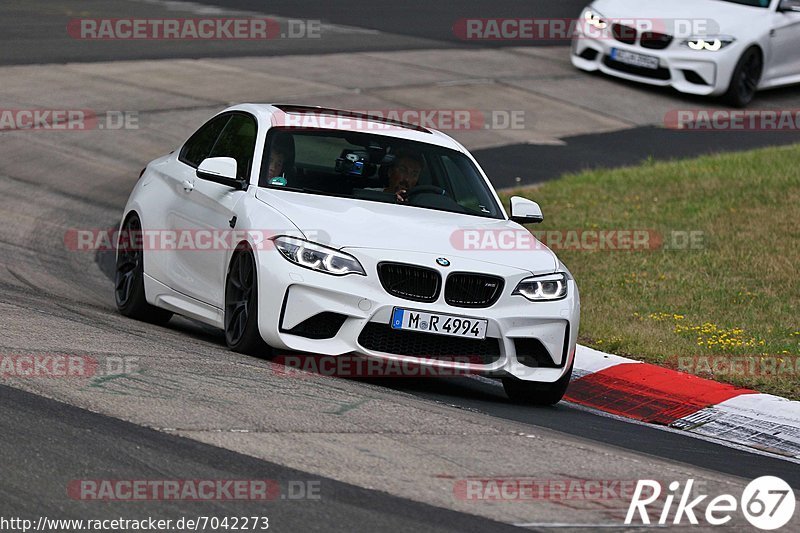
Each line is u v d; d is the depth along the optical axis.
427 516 17.56
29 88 64.44
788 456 26.39
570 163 59.72
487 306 26.81
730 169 56.75
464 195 30.83
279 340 26.25
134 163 54.88
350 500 17.88
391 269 26.25
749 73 73.56
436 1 103.38
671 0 76.25
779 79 75.62
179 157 33.69
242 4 95.69
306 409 22.55
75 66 70.00
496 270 27.05
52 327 27.28
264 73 71.75
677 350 33.25
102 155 55.34
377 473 19.27
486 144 61.91
